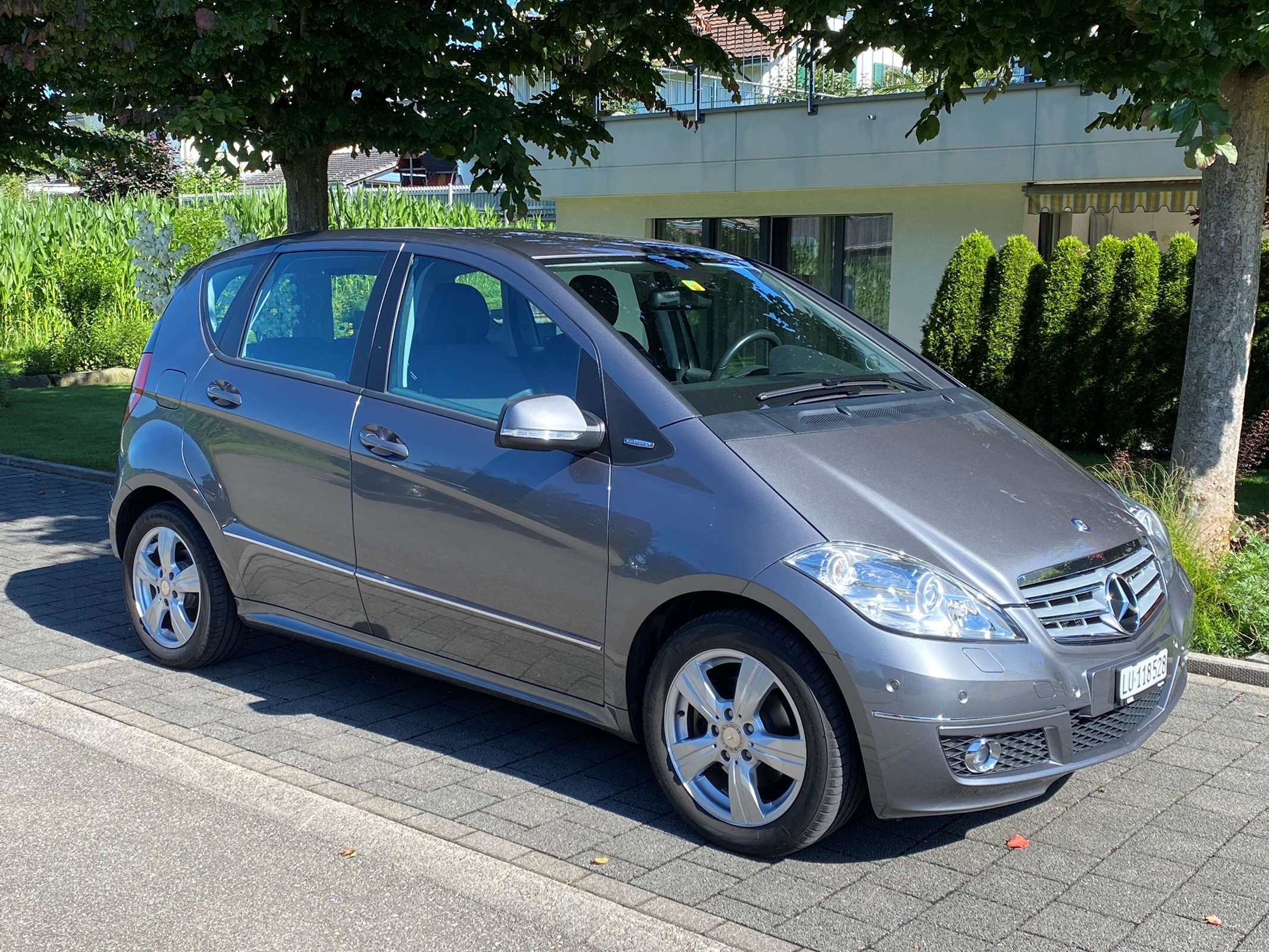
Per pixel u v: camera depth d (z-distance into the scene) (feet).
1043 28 20.24
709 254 17.16
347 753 14.93
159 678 17.63
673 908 11.19
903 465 12.98
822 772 11.59
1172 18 16.90
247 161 25.64
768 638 11.79
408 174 151.53
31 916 11.06
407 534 14.69
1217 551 20.38
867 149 50.57
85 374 58.44
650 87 30.01
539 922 10.96
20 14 25.49
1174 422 33.94
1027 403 36.35
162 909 11.20
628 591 12.71
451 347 14.89
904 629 11.25
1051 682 11.50
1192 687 17.63
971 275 37.11
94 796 13.60
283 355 16.66
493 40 27.27
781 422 13.21
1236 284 21.27
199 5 23.34
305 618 16.29
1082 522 12.97
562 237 16.35
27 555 25.43
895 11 22.00
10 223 71.15
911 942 10.62
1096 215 57.62
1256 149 20.88
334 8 24.75
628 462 12.98
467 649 14.47
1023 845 12.53
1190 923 11.01
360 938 10.71
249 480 16.49
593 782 14.14
